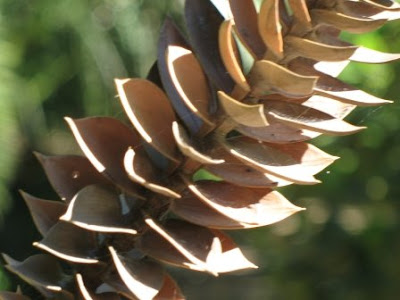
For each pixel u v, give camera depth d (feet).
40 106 5.49
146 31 5.37
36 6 5.29
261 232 5.59
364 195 5.22
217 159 1.82
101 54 5.35
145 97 1.81
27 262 1.85
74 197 1.79
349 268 5.31
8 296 1.86
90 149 1.81
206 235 1.82
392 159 5.17
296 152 1.85
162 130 1.81
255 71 1.78
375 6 1.78
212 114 1.82
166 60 1.82
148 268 1.82
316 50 1.77
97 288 1.85
